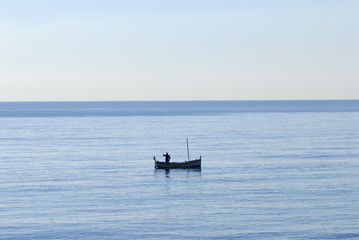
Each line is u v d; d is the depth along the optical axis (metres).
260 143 132.50
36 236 47.66
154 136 157.50
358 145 124.75
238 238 47.06
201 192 66.69
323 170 83.56
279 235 47.78
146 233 48.59
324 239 46.66
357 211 55.72
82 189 69.12
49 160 100.50
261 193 65.31
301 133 164.62
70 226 50.72
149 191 67.88
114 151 117.19
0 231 49.00
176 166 87.62
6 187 70.12
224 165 91.62
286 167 87.81
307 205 58.56
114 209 57.47
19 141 141.75
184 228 50.06
